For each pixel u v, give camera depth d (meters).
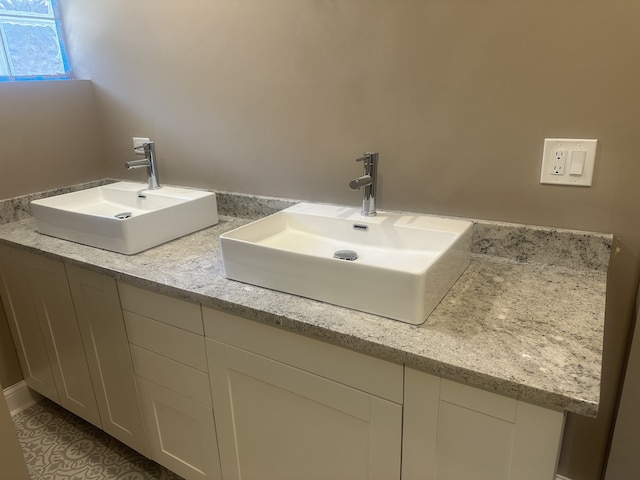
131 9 1.84
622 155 1.14
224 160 1.82
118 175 2.19
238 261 1.24
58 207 1.82
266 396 1.22
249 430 1.30
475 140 1.31
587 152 1.17
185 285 1.25
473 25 1.22
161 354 1.41
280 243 1.44
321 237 1.48
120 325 1.48
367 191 1.42
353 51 1.42
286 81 1.57
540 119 1.21
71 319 1.65
